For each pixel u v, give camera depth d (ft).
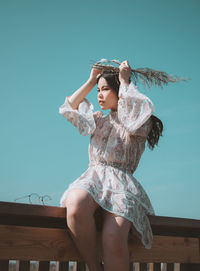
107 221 6.76
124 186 7.23
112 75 8.13
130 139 7.68
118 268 6.49
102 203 6.78
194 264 8.82
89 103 8.29
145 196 7.61
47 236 7.00
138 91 7.54
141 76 8.32
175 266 8.80
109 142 7.66
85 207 6.68
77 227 6.63
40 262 7.14
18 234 6.73
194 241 8.76
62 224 7.71
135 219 6.95
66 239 7.19
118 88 8.13
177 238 8.51
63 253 7.12
